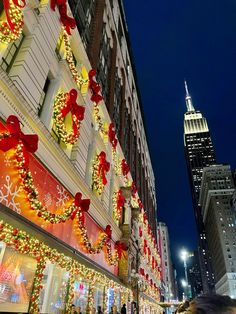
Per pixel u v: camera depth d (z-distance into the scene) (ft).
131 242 96.22
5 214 29.43
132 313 86.07
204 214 546.26
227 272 350.02
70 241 49.21
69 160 48.73
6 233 28.89
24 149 33.47
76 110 51.37
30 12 42.93
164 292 274.16
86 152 62.59
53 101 47.98
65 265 42.11
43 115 45.68
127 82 163.32
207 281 651.66
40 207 37.29
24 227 32.60
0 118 32.73
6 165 32.04
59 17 53.98
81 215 52.16
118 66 138.21
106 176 79.77
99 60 95.61
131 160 145.79
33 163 39.34
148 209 211.20
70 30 59.47
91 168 66.33
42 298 42.16
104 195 76.38
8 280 30.73
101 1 101.50
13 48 40.09
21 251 31.94
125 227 89.97
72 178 51.39
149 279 151.33
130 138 151.53
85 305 55.57
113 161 88.22
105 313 62.28
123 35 165.89
